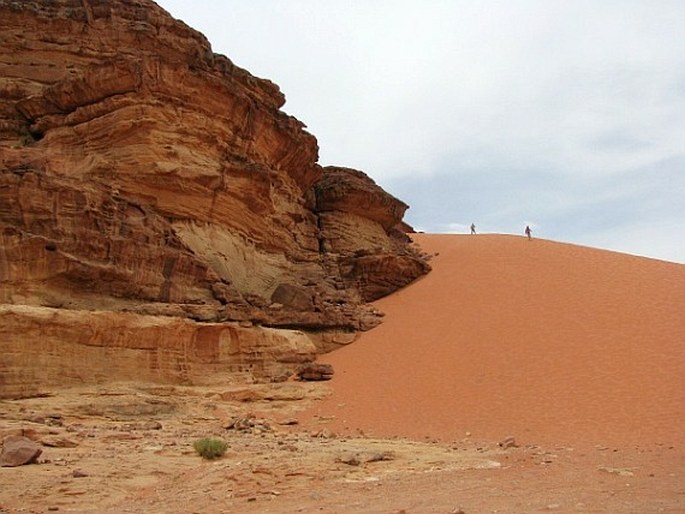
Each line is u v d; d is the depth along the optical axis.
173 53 32.12
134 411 20.39
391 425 22.81
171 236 26.31
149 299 24.72
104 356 21.75
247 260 32.03
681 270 40.75
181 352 23.95
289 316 31.39
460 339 32.22
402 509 9.66
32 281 21.75
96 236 23.31
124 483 12.52
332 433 21.05
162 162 27.72
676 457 15.70
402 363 30.00
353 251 41.62
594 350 28.56
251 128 32.75
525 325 32.88
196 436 18.38
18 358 19.77
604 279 38.97
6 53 31.78
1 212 22.31
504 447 18.33
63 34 32.31
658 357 26.86
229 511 10.14
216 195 29.86
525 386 25.81
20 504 10.80
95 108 28.45
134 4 32.94
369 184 45.88
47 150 27.69
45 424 18.02
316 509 9.98
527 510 9.26
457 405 24.62
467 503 10.04
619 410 22.39
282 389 25.88
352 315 35.16
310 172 39.62
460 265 45.44
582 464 14.63
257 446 16.77
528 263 44.06
